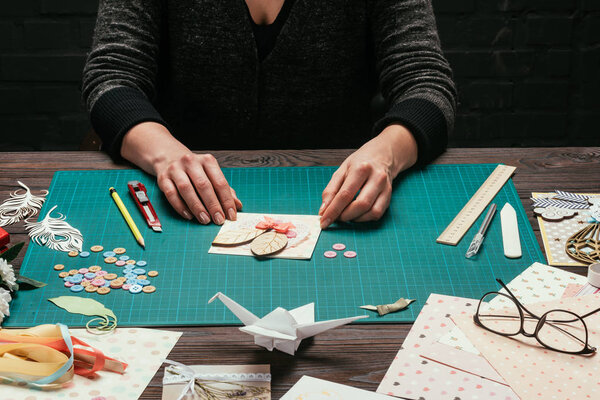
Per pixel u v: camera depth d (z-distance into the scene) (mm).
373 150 1258
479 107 2705
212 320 889
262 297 939
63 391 763
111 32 1537
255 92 1662
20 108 2662
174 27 1638
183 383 776
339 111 1723
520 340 833
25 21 2535
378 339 850
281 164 1360
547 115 2715
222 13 1596
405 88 1511
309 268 1007
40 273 990
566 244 1063
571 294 930
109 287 958
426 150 1334
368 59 1741
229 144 1736
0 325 874
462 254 1042
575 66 2645
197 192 1170
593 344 821
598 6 2559
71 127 2711
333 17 1622
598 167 1339
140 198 1179
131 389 771
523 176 1302
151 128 1339
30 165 1344
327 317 896
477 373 783
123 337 854
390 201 1208
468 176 1301
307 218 1151
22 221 1145
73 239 1080
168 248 1061
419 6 1588
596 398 743
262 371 796
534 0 2551
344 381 782
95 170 1322
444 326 866
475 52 2619
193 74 1657
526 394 749
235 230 1107
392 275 989
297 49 1628
